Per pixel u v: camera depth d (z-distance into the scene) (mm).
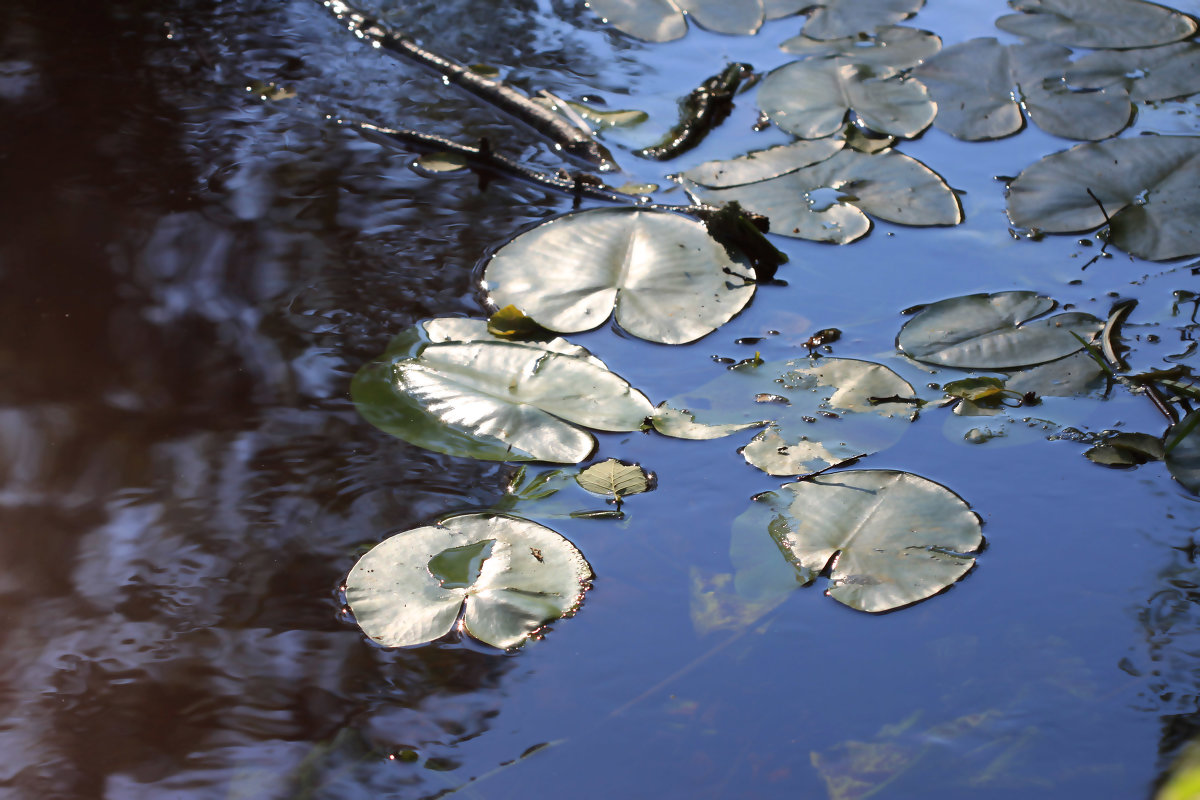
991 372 3486
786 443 3418
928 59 3936
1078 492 3375
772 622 3289
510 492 3377
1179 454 3398
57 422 3424
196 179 3697
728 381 3482
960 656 3268
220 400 3449
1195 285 3570
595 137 3803
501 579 3309
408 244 3625
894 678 3256
